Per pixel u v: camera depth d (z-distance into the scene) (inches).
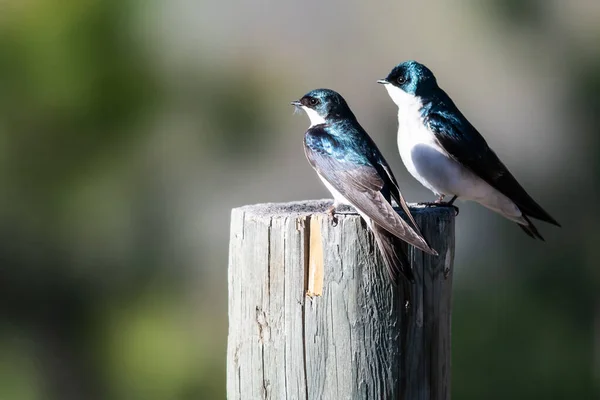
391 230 240.4
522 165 627.2
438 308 253.8
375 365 243.8
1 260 478.0
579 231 590.2
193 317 523.8
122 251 502.3
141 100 469.7
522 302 522.3
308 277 246.5
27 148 458.9
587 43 629.3
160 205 510.9
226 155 554.3
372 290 243.4
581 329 517.3
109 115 462.3
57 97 442.9
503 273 554.9
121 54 454.3
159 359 483.2
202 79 537.6
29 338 493.0
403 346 246.2
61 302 493.4
